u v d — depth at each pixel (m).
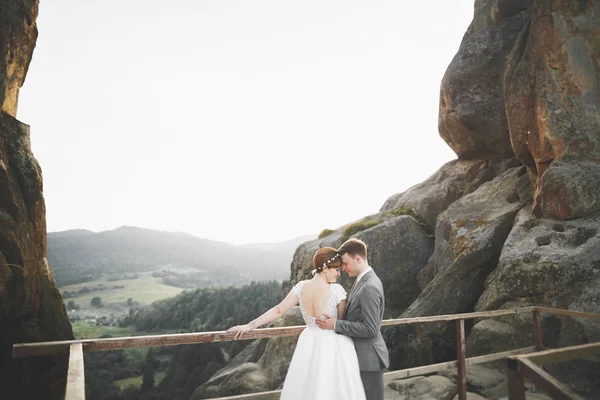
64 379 9.81
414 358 8.95
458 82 12.48
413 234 12.56
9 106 10.21
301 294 3.05
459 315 4.87
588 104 8.48
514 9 12.17
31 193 9.59
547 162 8.59
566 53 8.66
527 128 9.08
